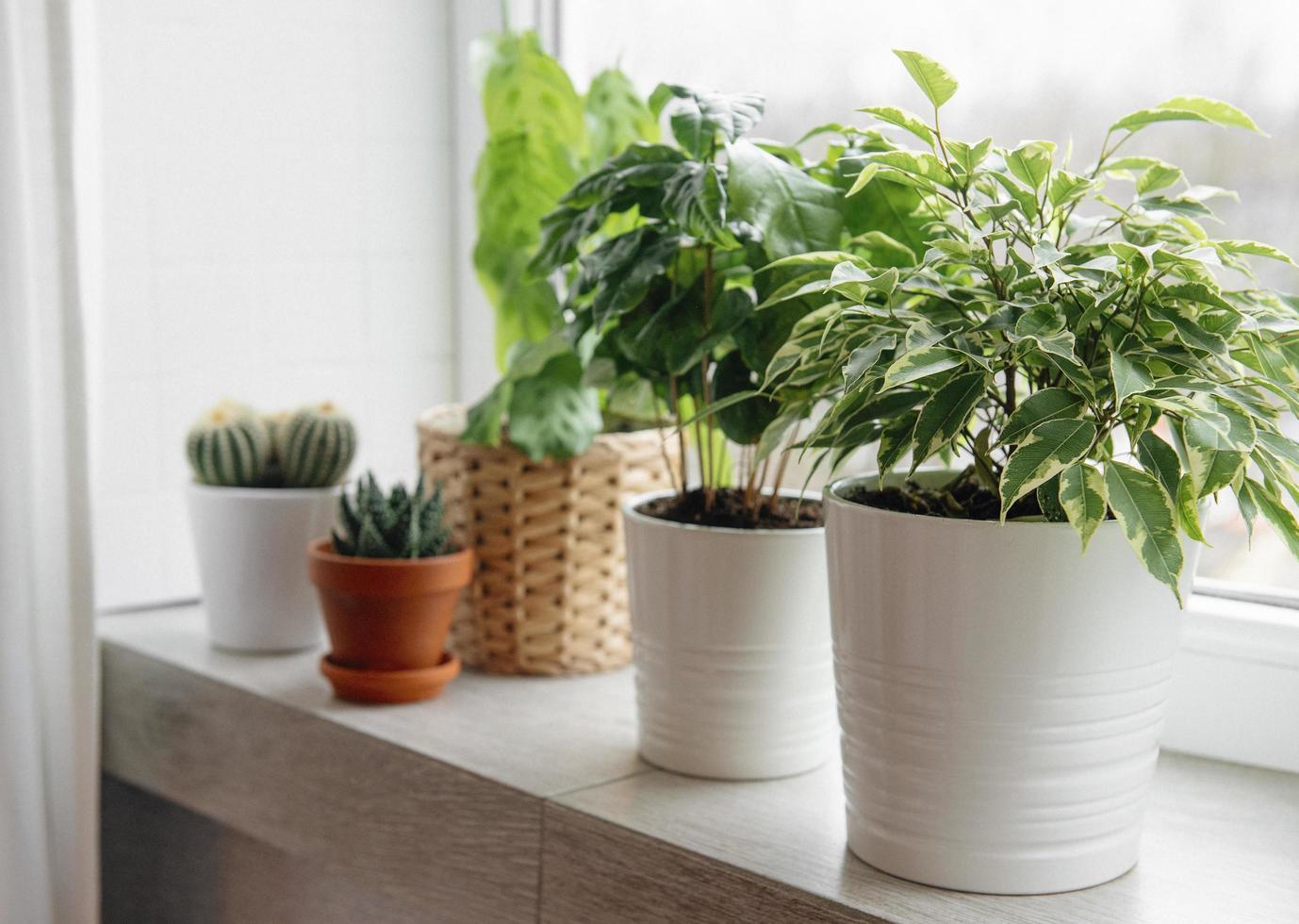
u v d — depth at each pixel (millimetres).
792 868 780
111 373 1278
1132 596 703
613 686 1144
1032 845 736
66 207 1118
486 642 1161
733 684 903
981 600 697
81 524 1157
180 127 1291
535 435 1076
